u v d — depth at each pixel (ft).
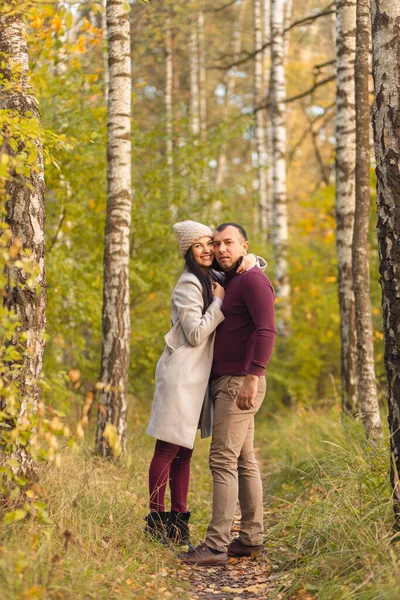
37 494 12.00
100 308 25.25
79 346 26.02
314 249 42.04
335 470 16.56
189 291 13.16
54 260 23.22
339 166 23.97
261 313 12.59
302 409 31.37
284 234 40.78
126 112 20.74
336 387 37.37
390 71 11.09
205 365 13.14
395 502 11.14
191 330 12.83
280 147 40.83
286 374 37.83
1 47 12.66
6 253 9.88
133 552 12.00
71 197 25.32
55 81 22.97
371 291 31.55
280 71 40.11
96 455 19.42
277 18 39.34
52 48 22.63
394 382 11.13
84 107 24.71
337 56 24.16
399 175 11.00
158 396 13.14
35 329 12.07
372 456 14.29
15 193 12.08
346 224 23.72
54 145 13.19
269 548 13.43
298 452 22.80
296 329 38.63
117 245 20.45
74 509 12.46
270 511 17.39
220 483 12.76
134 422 28.02
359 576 10.23
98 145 24.72
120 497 14.17
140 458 20.34
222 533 12.67
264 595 11.21
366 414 19.26
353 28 23.88
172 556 12.56
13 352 10.39
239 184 30.83
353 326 23.26
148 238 28.91
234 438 12.80
